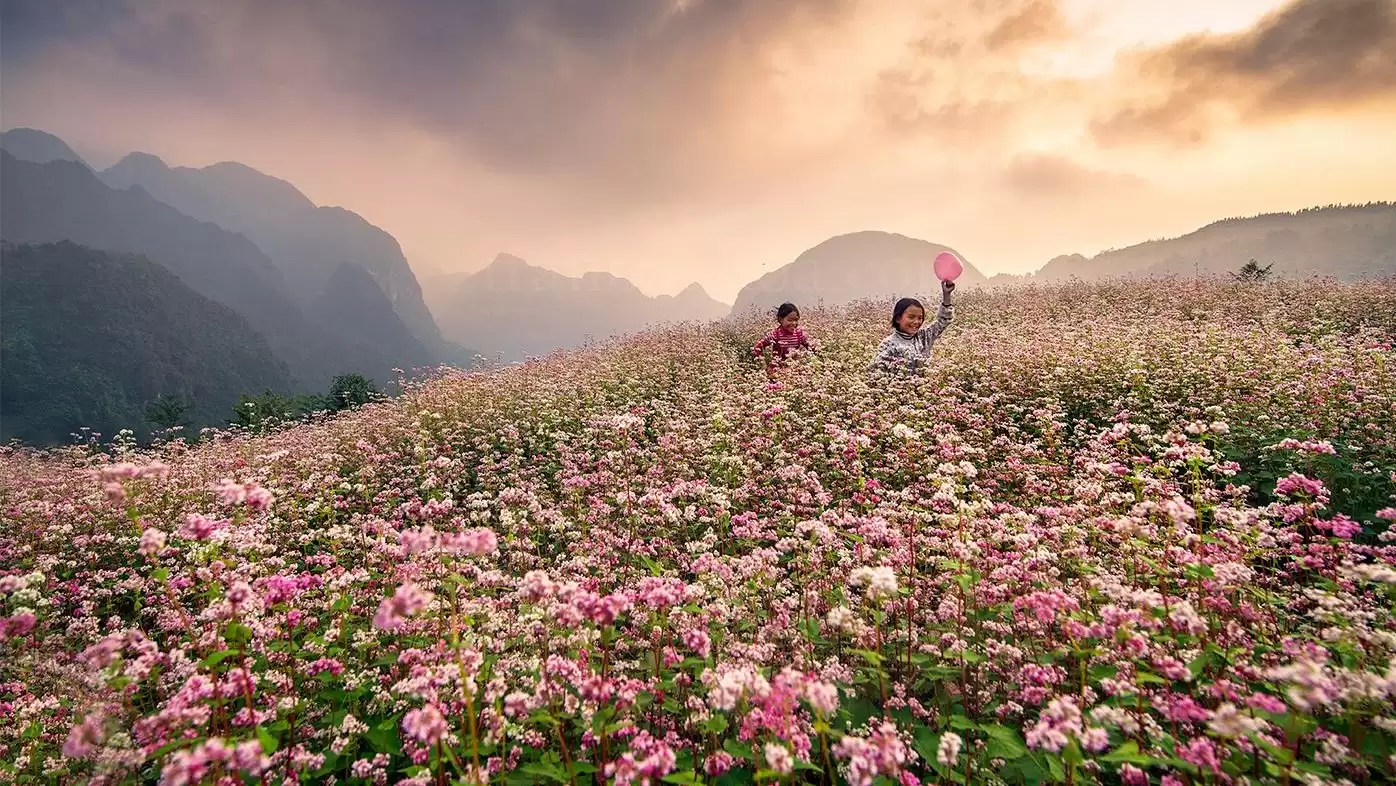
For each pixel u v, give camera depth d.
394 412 16.03
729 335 24.12
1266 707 3.19
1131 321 18.20
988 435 9.69
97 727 3.51
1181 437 7.09
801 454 9.09
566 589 3.74
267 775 3.72
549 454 11.30
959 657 4.37
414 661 4.68
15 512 10.20
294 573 7.34
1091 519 5.89
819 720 3.21
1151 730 3.52
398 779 4.36
